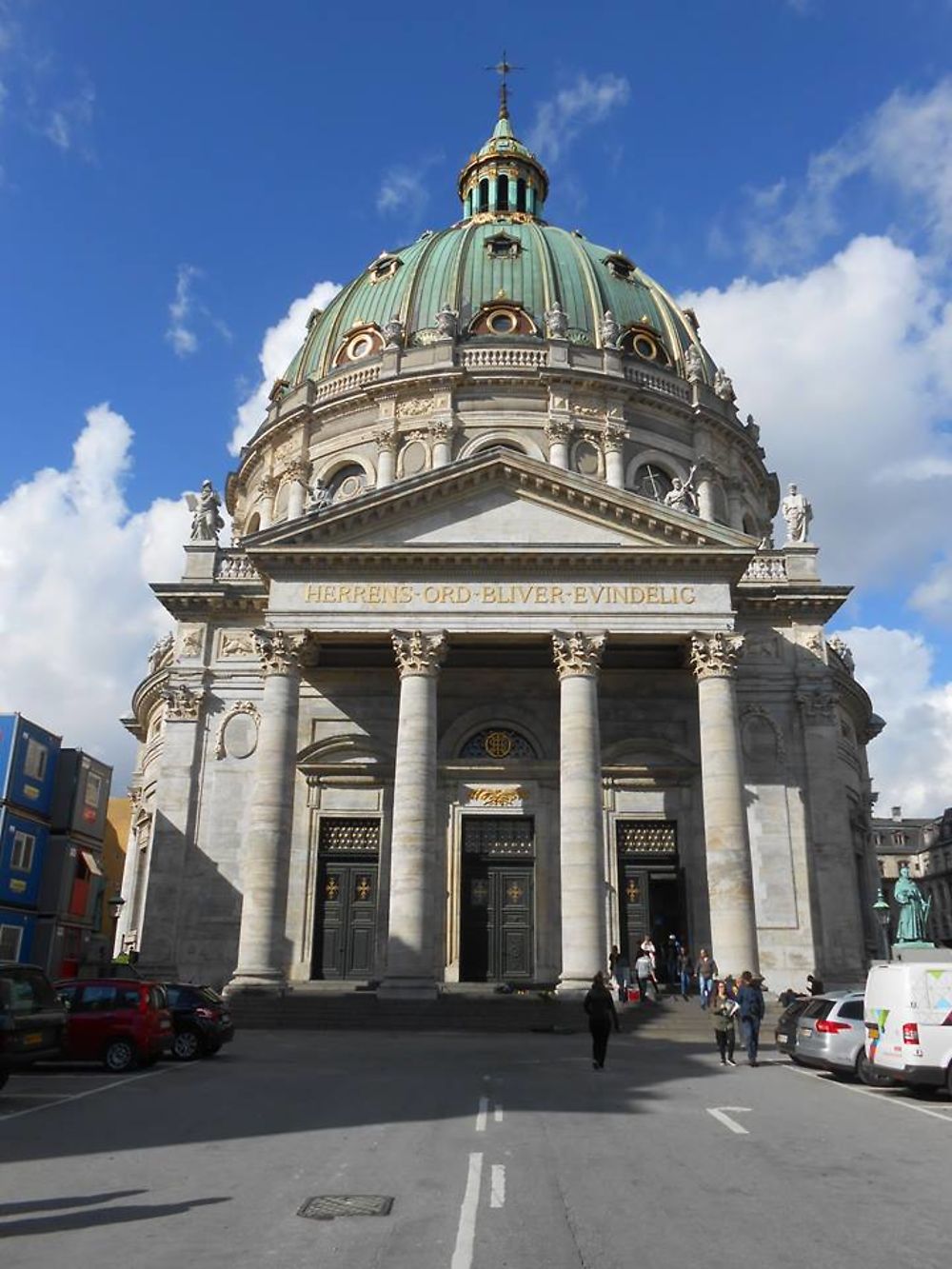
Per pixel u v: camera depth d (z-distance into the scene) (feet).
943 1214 28.86
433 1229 26.68
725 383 173.78
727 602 107.86
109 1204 29.45
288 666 106.32
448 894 114.93
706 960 96.37
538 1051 74.33
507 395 154.92
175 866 115.75
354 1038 83.66
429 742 103.14
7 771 124.98
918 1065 52.39
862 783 145.59
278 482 166.61
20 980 54.13
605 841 116.67
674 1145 38.91
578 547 107.04
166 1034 65.82
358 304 180.14
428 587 108.37
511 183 215.51
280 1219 27.76
